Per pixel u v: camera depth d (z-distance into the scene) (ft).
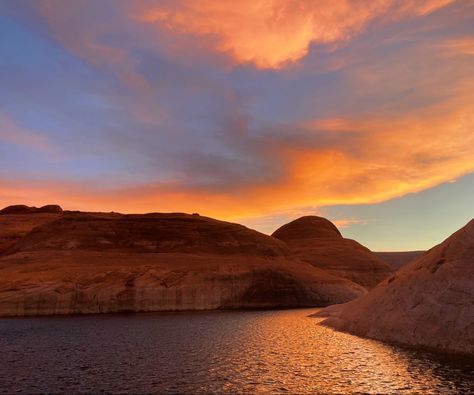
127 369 75.92
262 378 68.18
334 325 129.59
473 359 75.00
